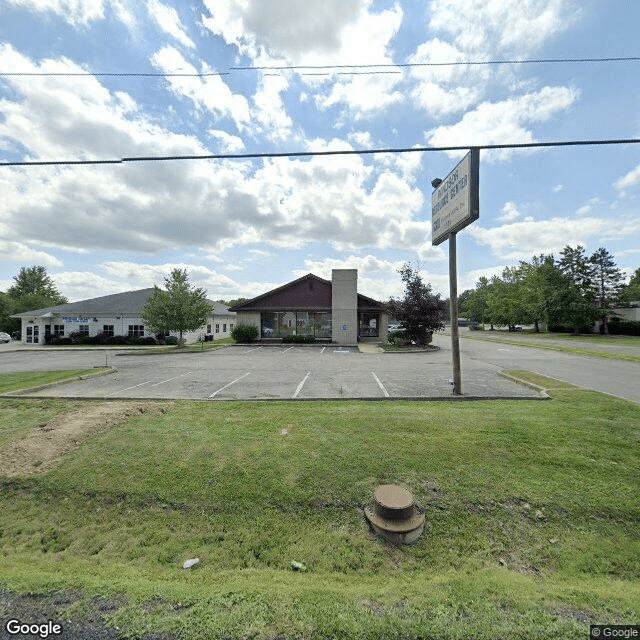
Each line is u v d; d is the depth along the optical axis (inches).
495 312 1985.7
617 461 166.2
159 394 310.7
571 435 190.2
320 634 76.1
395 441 186.5
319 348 844.0
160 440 195.3
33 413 253.8
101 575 109.9
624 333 1379.2
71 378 386.3
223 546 126.5
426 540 127.0
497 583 100.1
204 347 853.2
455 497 145.3
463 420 213.0
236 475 162.1
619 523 132.6
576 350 739.4
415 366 506.6
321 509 142.1
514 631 77.0
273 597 90.0
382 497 136.4
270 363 554.3
